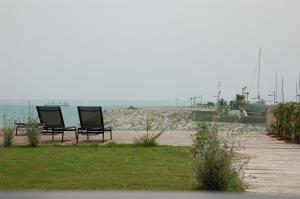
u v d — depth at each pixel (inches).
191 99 1775.3
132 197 42.9
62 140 502.3
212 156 232.8
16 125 552.7
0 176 263.0
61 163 323.0
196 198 42.8
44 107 495.5
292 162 370.3
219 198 43.1
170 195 43.8
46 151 402.9
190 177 264.5
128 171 289.1
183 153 395.5
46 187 225.6
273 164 355.9
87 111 499.2
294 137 582.9
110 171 289.0
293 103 601.3
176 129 778.8
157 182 247.0
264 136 660.7
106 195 43.6
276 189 243.6
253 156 409.7
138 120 987.9
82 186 230.1
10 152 392.2
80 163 324.5
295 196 43.9
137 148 439.2
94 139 541.3
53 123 501.4
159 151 412.8
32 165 311.0
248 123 820.0
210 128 265.1
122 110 1285.7
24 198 41.6
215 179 230.1
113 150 418.9
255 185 257.4
